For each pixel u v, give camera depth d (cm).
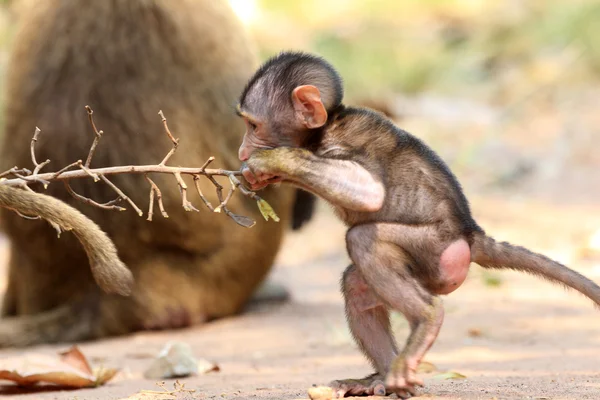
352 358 1014
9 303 1285
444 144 2411
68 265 1211
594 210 1969
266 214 711
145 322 1205
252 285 1287
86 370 919
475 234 733
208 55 1218
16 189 726
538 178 2233
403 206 714
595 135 2469
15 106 1212
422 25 3516
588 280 718
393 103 2555
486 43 3192
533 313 1243
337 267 1722
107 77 1188
